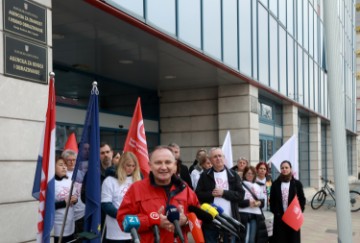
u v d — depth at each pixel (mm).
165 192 2945
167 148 2990
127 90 12281
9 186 4395
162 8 7863
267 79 13438
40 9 4953
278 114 16641
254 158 12500
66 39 7961
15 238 4426
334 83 4195
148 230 2795
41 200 3670
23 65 4664
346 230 4035
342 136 4129
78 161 3865
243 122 12359
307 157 21547
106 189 4871
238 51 11141
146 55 9172
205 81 12141
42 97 4883
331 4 4246
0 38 4410
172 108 13523
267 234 6539
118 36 7793
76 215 5004
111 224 4855
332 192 15250
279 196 6758
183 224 2832
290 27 16203
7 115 4434
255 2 12469
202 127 13094
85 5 6242
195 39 8984
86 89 10617
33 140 4715
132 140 5445
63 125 9688
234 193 5820
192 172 7480
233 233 3213
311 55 19594
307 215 13156
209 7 9648
